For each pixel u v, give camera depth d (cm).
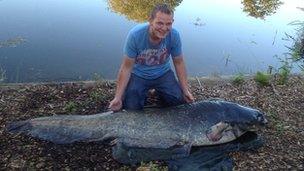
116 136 201
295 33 358
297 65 301
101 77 273
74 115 210
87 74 281
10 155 192
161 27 196
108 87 253
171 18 196
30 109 226
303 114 238
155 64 215
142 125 203
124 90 214
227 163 195
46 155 193
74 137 200
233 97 251
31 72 279
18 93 240
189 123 203
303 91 262
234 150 204
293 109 242
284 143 212
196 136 201
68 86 250
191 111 208
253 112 212
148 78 219
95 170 187
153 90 237
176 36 210
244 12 423
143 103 224
